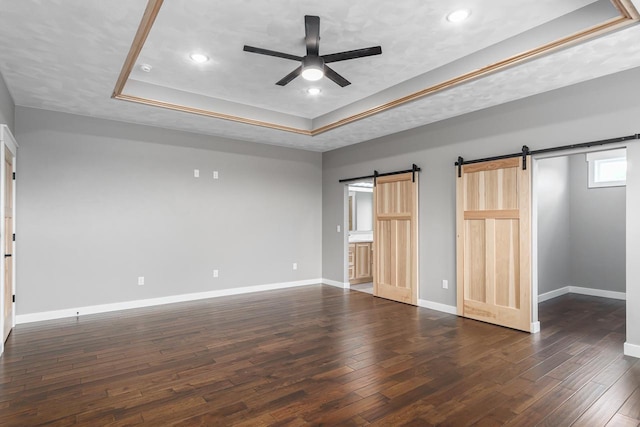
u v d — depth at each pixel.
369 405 2.39
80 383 2.70
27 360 3.14
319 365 3.04
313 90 4.45
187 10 2.68
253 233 6.16
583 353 3.29
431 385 2.67
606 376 2.81
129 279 4.98
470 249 4.46
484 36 3.13
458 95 3.89
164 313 4.72
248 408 2.35
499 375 2.83
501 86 3.64
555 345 3.51
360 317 4.54
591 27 2.62
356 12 2.73
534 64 3.12
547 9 2.73
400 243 5.37
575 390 2.58
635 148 3.19
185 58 3.54
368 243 7.16
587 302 5.36
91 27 2.61
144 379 2.77
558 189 5.84
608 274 5.70
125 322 4.30
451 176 4.72
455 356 3.23
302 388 2.62
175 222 5.37
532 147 3.91
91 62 3.18
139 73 3.93
